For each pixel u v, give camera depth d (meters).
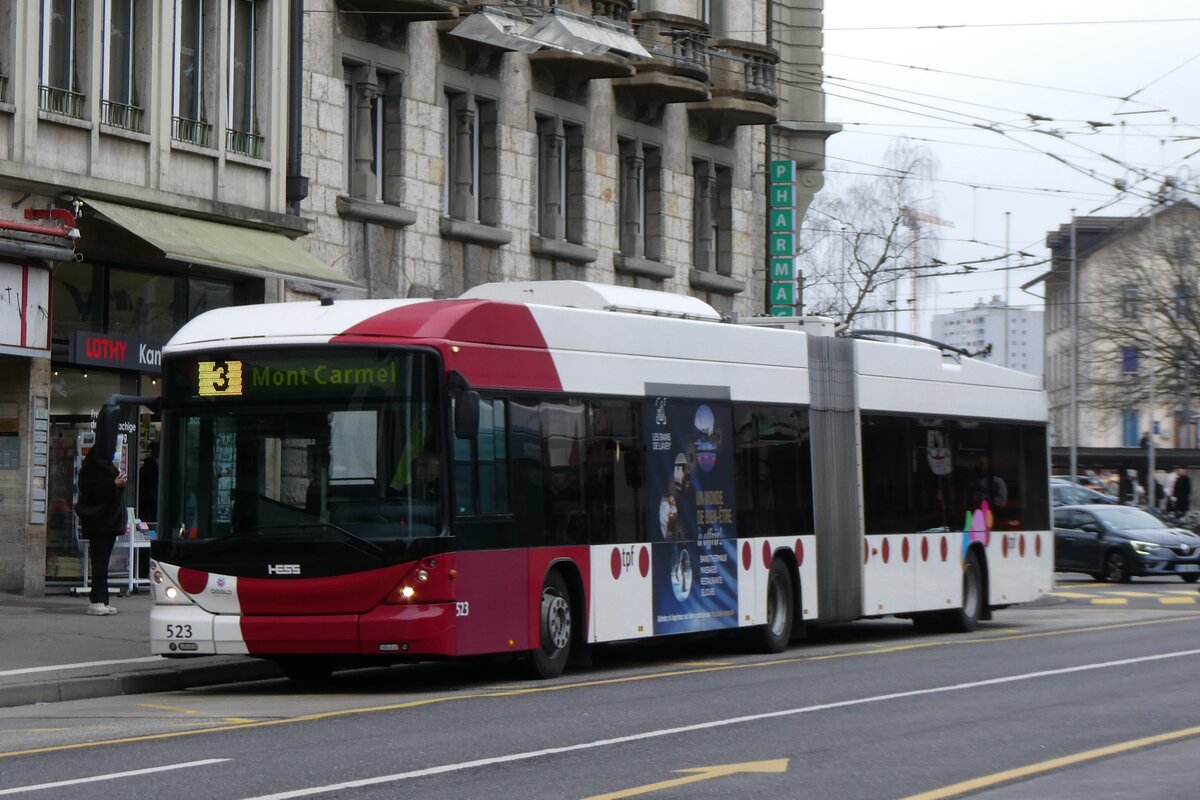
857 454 26.22
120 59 28.73
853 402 26.30
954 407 28.80
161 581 18.61
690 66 41.88
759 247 48.03
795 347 25.19
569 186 40.75
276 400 18.48
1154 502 72.19
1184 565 44.56
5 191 26.34
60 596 27.83
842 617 25.62
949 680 19.53
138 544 28.58
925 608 27.58
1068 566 45.94
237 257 28.19
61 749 13.86
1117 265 81.56
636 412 21.67
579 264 40.47
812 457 25.30
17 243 26.05
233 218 30.28
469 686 19.22
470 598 18.52
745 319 26.97
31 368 27.19
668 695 17.97
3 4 26.45
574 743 14.14
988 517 29.55
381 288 34.56
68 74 27.69
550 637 19.97
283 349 18.50
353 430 18.27
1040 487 31.38
